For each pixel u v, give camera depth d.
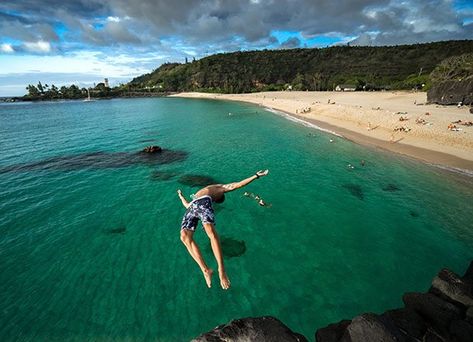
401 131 40.75
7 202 21.81
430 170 27.17
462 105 56.72
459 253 15.25
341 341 7.37
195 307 12.14
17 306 12.09
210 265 14.70
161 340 10.70
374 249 15.80
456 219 18.52
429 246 15.91
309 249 15.92
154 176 27.64
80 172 28.73
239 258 15.23
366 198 22.05
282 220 18.97
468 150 30.75
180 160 32.91
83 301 12.39
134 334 10.91
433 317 9.30
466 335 8.21
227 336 6.34
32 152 36.72
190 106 108.94
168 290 13.05
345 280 13.58
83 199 22.50
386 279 13.59
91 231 17.91
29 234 17.48
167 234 17.61
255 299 12.57
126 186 25.16
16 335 10.79
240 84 180.12
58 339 10.66
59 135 48.75
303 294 12.81
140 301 12.42
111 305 12.20
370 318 7.45
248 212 20.06
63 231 17.86
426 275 13.77
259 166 30.44
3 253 15.61
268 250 15.87
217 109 92.81
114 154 35.69
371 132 43.44
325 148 37.00
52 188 24.64
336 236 17.08
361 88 126.75
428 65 158.12
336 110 62.97
